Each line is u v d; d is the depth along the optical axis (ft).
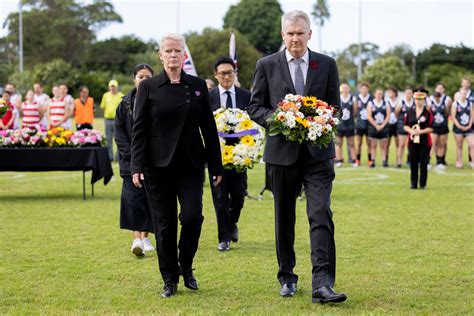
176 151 21.38
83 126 69.92
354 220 36.32
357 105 69.05
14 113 62.23
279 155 21.47
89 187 52.13
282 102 21.06
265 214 38.96
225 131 29.07
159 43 21.91
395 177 58.75
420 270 25.26
